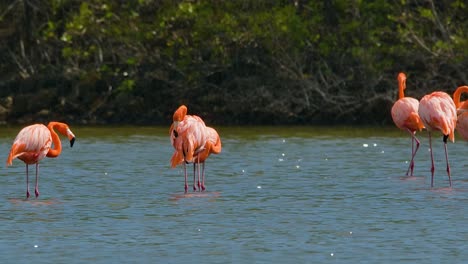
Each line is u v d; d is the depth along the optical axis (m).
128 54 92.75
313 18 86.56
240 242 32.16
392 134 72.88
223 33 87.31
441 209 38.03
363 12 86.62
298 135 72.50
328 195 41.88
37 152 41.09
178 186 44.94
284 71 88.50
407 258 29.73
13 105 90.88
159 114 90.19
